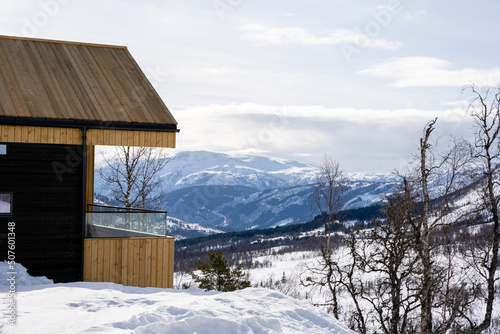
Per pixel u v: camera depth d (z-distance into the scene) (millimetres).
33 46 19250
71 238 15273
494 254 22375
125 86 17922
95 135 15406
